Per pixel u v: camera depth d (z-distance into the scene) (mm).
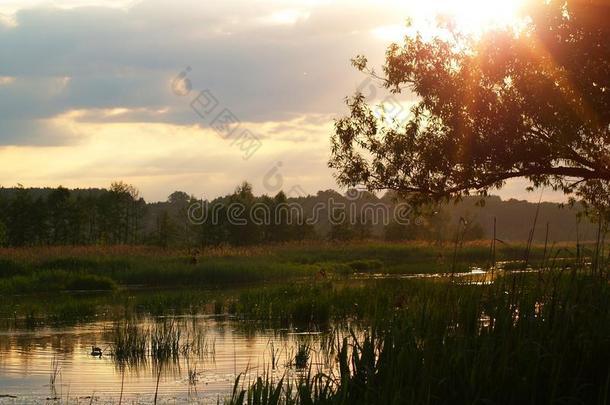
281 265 41969
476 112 19625
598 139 19438
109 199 87875
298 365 13117
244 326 19281
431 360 7594
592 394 7684
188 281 38031
